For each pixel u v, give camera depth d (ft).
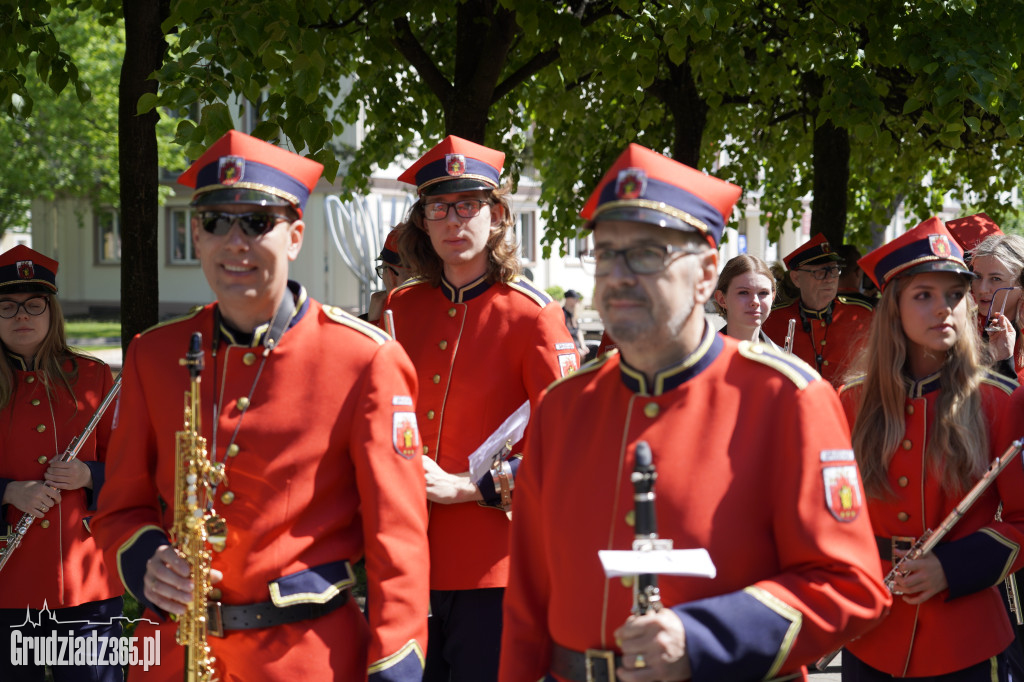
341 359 8.91
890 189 37.22
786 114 32.12
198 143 14.30
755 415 6.95
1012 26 20.77
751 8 21.71
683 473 6.88
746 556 6.75
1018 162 33.86
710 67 22.89
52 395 13.46
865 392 10.18
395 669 8.48
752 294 15.15
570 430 7.55
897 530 9.82
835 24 21.34
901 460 9.83
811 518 6.70
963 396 9.65
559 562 7.31
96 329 93.25
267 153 8.53
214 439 8.68
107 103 74.18
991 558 9.15
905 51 20.21
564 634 7.24
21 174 77.97
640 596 6.54
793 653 6.50
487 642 11.80
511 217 12.57
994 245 14.17
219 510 8.61
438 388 12.25
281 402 8.73
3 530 13.12
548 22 19.92
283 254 8.62
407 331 12.73
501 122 29.04
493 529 11.73
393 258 16.08
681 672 6.42
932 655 9.41
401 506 8.79
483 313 12.30
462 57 22.26
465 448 12.07
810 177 37.96
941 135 20.49
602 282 6.89
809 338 20.34
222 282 8.48
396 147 28.91
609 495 7.11
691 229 6.73
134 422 9.07
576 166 34.81
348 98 28.73
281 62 15.05
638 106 30.66
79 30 69.82
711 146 36.19
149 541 8.71
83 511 13.42
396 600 8.62
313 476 8.69
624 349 7.19
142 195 18.47
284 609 8.52
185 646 8.54
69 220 108.17
